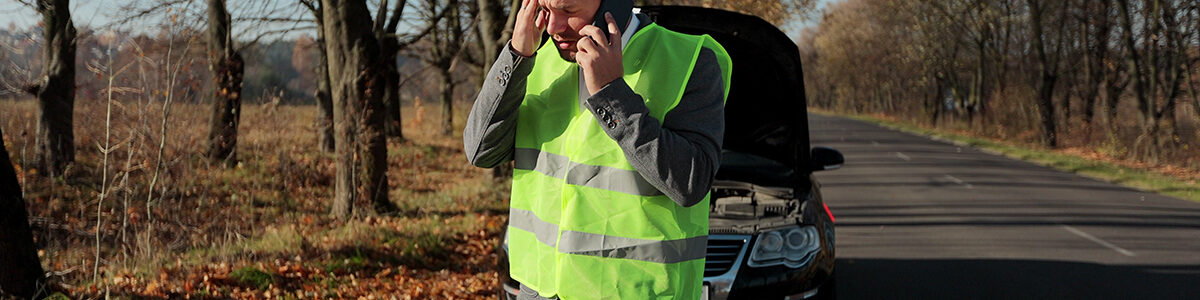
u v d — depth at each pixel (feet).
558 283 5.08
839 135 119.96
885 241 28.40
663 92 4.81
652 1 39.70
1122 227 32.48
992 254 25.93
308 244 22.80
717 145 4.81
